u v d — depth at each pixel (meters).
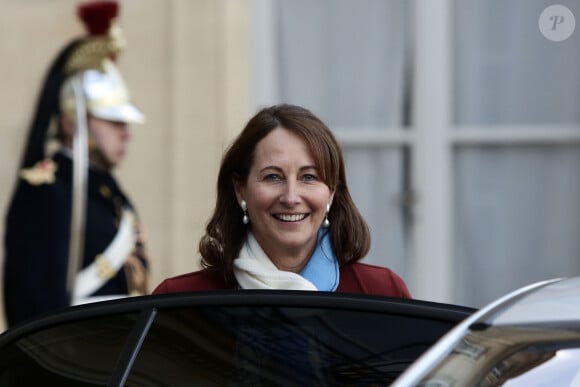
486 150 19.12
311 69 19.00
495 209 19.23
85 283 16.64
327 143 9.64
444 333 7.68
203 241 10.05
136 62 17.41
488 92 19.06
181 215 17.41
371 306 7.90
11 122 16.81
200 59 17.62
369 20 19.00
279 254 9.73
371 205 19.23
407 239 19.19
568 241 19.25
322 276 9.76
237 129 17.56
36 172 16.62
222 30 17.61
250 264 9.70
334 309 7.97
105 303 8.62
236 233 9.96
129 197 17.14
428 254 19.12
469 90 19.06
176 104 17.45
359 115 19.11
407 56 19.05
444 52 18.95
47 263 16.53
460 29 19.00
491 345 6.70
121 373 8.23
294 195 9.50
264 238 9.75
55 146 16.73
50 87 16.81
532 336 6.75
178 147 17.41
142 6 17.41
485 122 19.11
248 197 9.70
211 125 17.62
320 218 9.63
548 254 19.30
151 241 17.34
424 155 19.06
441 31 18.94
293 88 19.00
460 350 6.69
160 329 8.30
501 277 19.30
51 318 8.73
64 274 16.53
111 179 16.95
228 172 9.91
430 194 19.08
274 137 9.60
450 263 19.23
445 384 6.44
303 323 7.97
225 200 9.99
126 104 17.25
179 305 8.34
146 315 8.40
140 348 8.27
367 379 7.62
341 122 19.12
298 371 7.80
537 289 7.36
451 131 19.08
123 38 17.33
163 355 8.18
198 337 8.17
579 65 18.98
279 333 7.98
